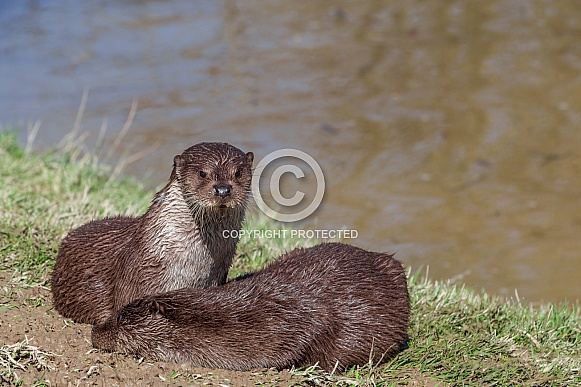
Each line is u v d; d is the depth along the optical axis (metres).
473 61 32.81
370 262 12.41
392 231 22.00
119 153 25.08
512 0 38.75
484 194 24.27
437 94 30.27
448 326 13.55
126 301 11.76
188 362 10.91
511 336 13.37
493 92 30.39
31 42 34.84
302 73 31.84
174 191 11.66
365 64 32.69
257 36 35.34
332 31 35.84
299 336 11.11
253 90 30.30
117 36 35.56
